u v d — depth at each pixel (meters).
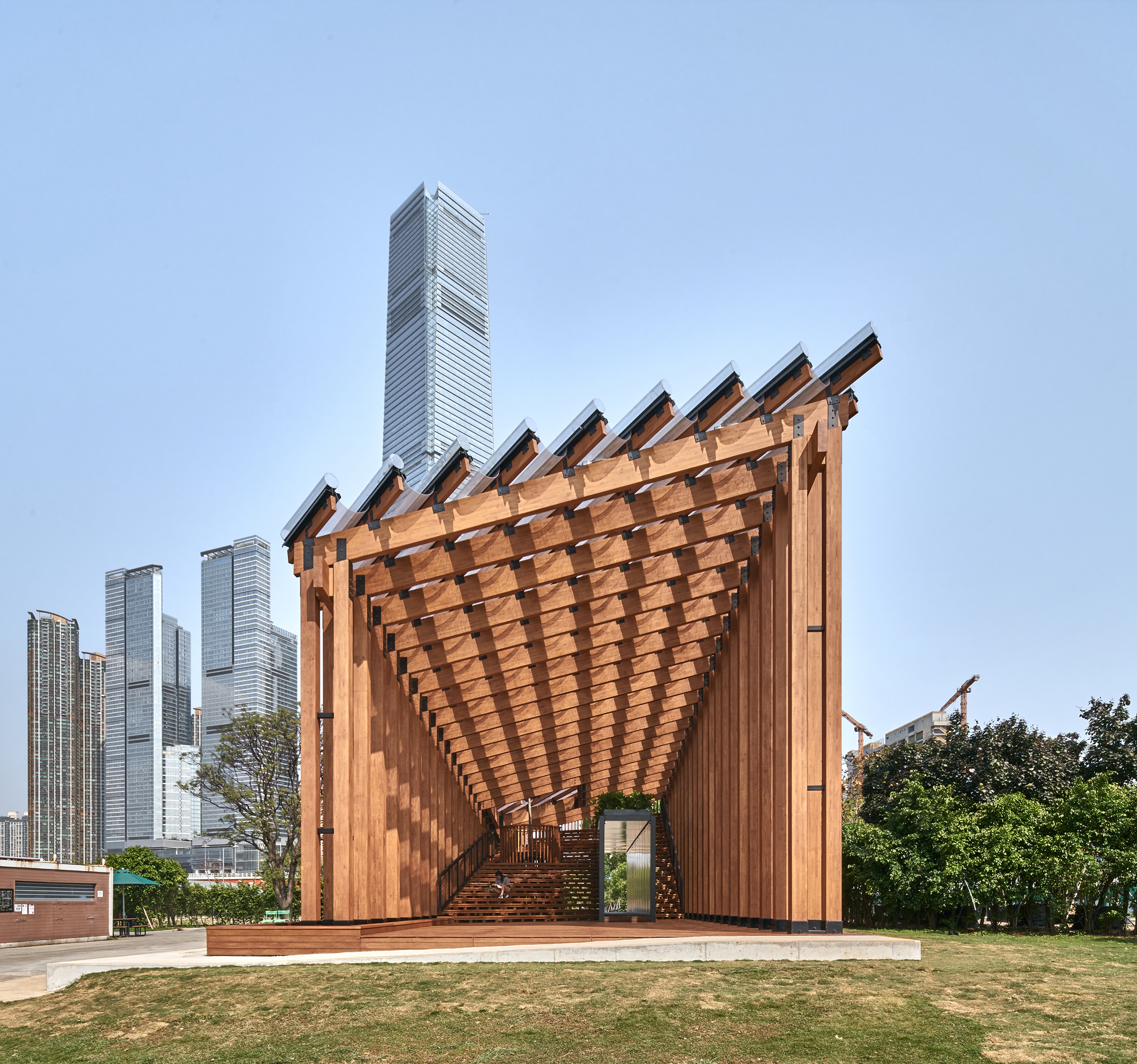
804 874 11.42
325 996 9.06
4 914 25.56
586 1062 6.99
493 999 8.66
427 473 12.71
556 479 12.30
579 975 9.48
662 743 24.02
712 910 17.41
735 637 15.86
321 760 13.78
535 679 17.59
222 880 66.50
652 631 16.50
